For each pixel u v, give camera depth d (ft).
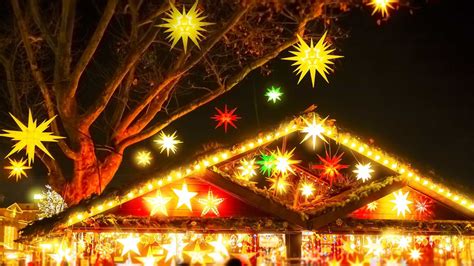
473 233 39.86
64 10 44.19
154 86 47.75
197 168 35.81
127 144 48.83
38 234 34.63
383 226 38.34
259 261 37.47
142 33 49.85
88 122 46.16
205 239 37.06
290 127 36.76
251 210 36.78
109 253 37.14
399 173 39.60
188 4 44.78
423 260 41.29
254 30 47.16
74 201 46.65
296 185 43.45
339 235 39.32
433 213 40.83
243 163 38.70
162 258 38.06
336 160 36.14
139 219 34.86
